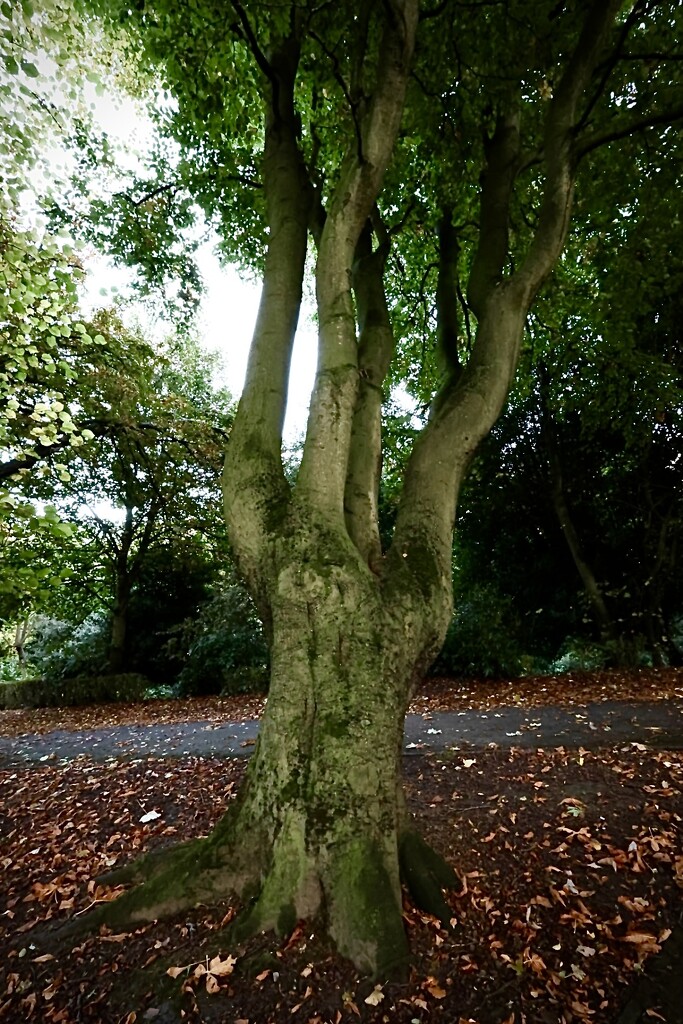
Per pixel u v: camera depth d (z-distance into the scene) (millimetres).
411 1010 2395
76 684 13234
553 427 13633
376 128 4258
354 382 3904
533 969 2631
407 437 14344
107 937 2998
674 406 11695
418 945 2746
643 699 8273
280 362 4160
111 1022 2471
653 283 10398
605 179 8180
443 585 3537
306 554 3248
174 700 12578
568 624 14273
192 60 6125
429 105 6977
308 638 3113
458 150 7281
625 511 13234
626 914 3029
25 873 4020
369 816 2898
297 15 5500
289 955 2650
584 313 10828
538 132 7848
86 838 4527
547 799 4449
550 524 14266
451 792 4777
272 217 4766
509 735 6652
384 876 2799
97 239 9625
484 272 5055
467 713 8344
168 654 14484
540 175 8516
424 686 11078
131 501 13945
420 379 12734
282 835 2932
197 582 15609
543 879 3344
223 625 12953
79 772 6574
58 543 13125
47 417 6797
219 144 8086
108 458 12789
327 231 4238
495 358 4277
